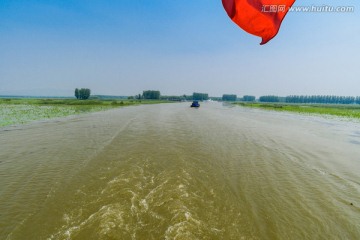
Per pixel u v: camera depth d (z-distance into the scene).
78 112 37.03
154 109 50.91
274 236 5.49
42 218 6.06
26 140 15.18
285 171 9.81
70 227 5.65
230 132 19.33
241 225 5.84
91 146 13.51
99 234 5.33
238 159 11.34
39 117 28.59
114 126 21.81
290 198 7.38
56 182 8.28
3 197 7.18
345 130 22.47
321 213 6.54
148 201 6.88
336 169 10.23
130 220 5.89
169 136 16.86
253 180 8.75
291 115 40.66
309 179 8.98
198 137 16.69
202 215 6.20
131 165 10.07
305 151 13.30
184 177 8.77
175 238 5.20
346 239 5.47
